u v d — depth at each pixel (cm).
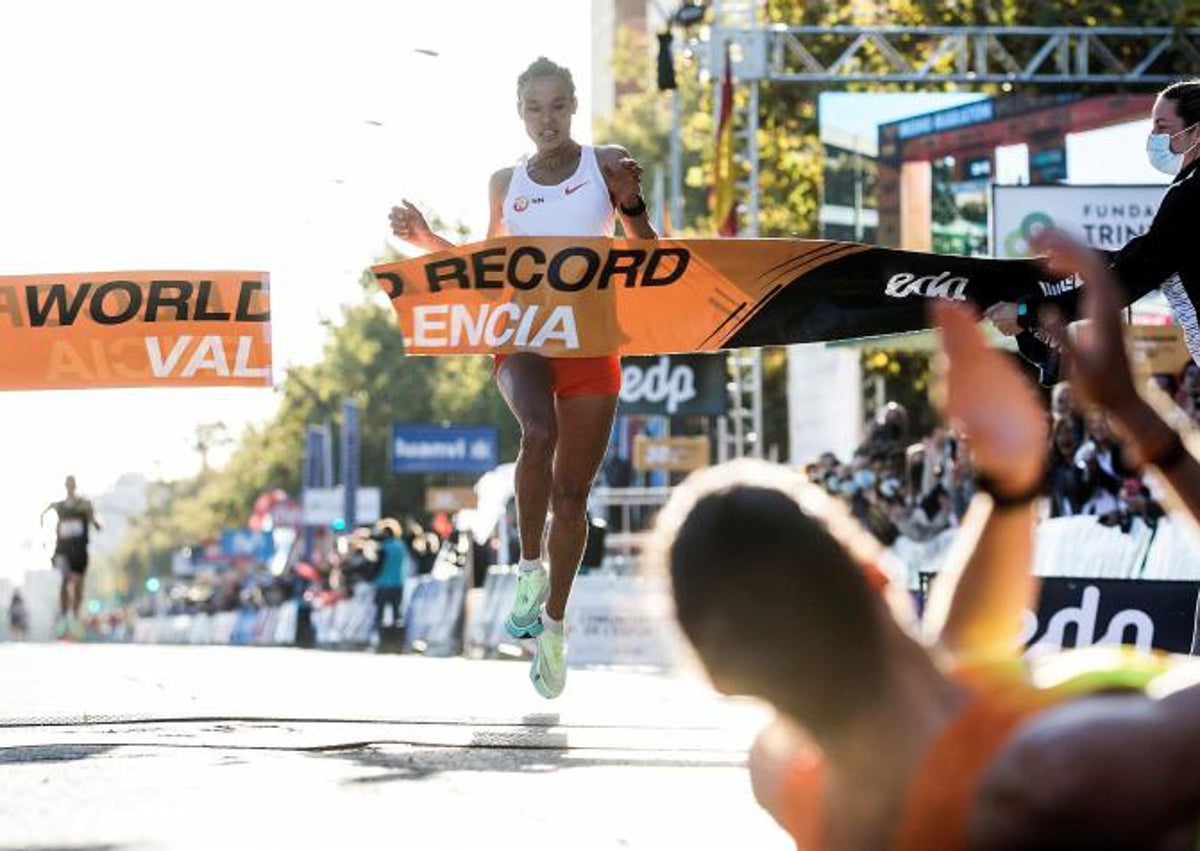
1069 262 190
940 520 1485
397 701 786
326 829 395
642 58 5338
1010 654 194
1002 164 2244
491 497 2455
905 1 2759
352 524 4275
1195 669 178
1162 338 1612
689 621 176
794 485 180
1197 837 173
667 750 577
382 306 5981
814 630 172
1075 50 2236
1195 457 194
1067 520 1191
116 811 421
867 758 176
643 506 2836
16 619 5109
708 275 664
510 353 665
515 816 425
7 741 577
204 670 1103
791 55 2292
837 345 1773
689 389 2339
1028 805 169
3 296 726
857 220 2298
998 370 186
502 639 2066
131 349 727
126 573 13775
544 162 671
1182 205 459
